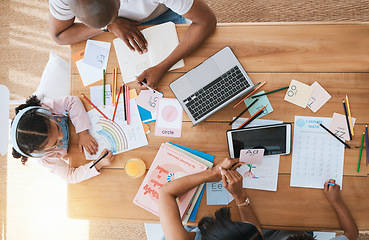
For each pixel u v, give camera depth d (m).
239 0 2.05
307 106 1.25
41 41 2.21
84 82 1.37
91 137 1.35
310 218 1.23
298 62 1.26
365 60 1.24
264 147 1.23
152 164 1.30
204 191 1.27
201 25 1.24
